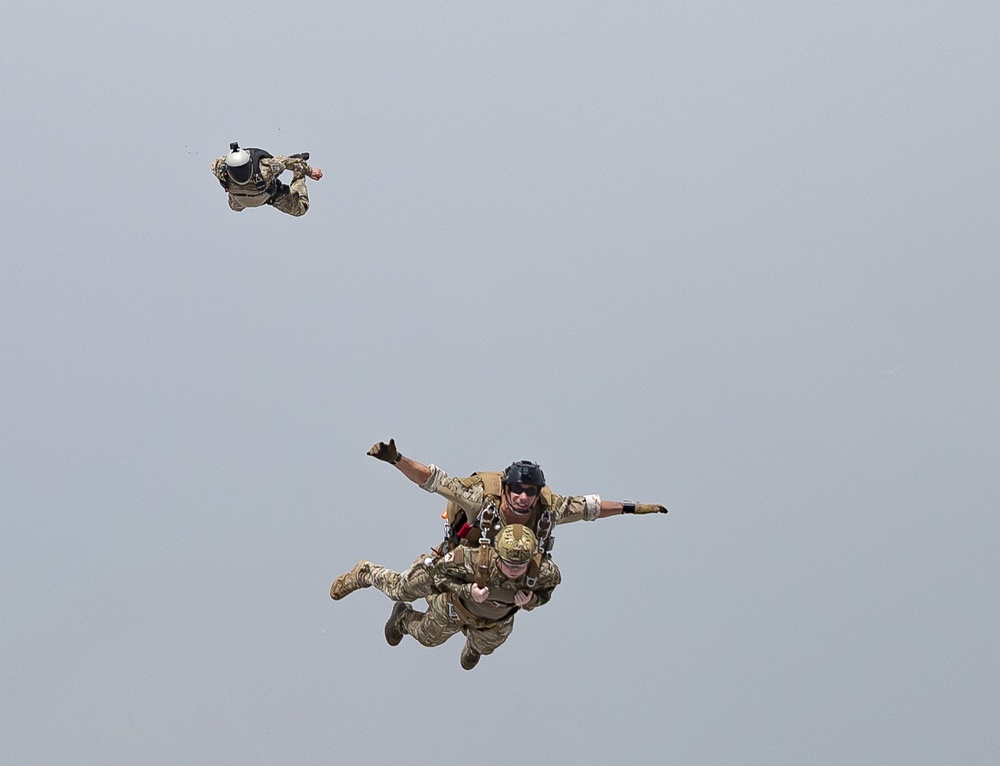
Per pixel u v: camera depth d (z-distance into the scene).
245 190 46.88
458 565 34.31
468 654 41.06
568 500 35.16
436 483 33.41
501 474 34.47
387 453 32.59
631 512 35.56
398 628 41.34
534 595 34.38
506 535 32.97
